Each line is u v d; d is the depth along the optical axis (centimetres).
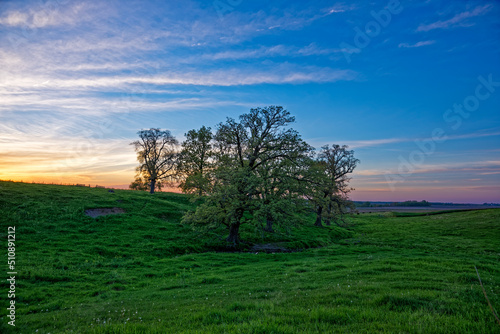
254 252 3288
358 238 4788
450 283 1265
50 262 2044
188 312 940
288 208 3219
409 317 712
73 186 5403
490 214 6856
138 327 746
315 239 4212
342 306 857
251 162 3444
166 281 1819
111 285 1681
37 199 3825
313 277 1636
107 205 4200
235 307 931
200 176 3562
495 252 3167
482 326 627
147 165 5853
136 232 3328
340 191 5516
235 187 3136
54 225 3098
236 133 3422
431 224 6341
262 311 842
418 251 3091
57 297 1423
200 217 3347
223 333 636
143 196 5284
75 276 1825
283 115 3403
